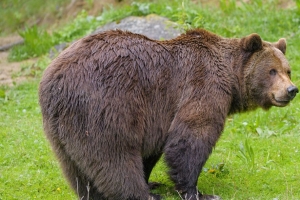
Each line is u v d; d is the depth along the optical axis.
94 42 14.45
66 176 14.70
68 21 38.75
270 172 17.73
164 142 15.29
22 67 30.53
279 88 15.71
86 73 13.90
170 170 15.30
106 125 13.80
